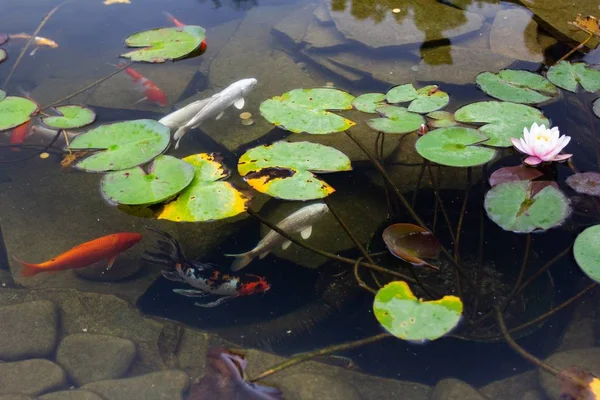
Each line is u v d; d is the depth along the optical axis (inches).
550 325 96.4
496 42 160.9
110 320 101.8
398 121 120.3
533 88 135.3
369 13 179.9
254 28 181.5
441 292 101.6
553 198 105.0
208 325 100.3
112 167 111.9
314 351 91.1
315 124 121.8
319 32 174.4
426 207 114.9
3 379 91.0
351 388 89.7
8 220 116.6
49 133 138.0
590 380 83.1
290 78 156.6
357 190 118.8
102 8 196.2
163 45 164.2
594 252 96.0
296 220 106.0
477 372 91.3
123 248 108.5
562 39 160.1
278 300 102.7
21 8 197.3
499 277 103.7
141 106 146.0
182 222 115.6
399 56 160.7
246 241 110.6
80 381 92.0
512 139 112.5
